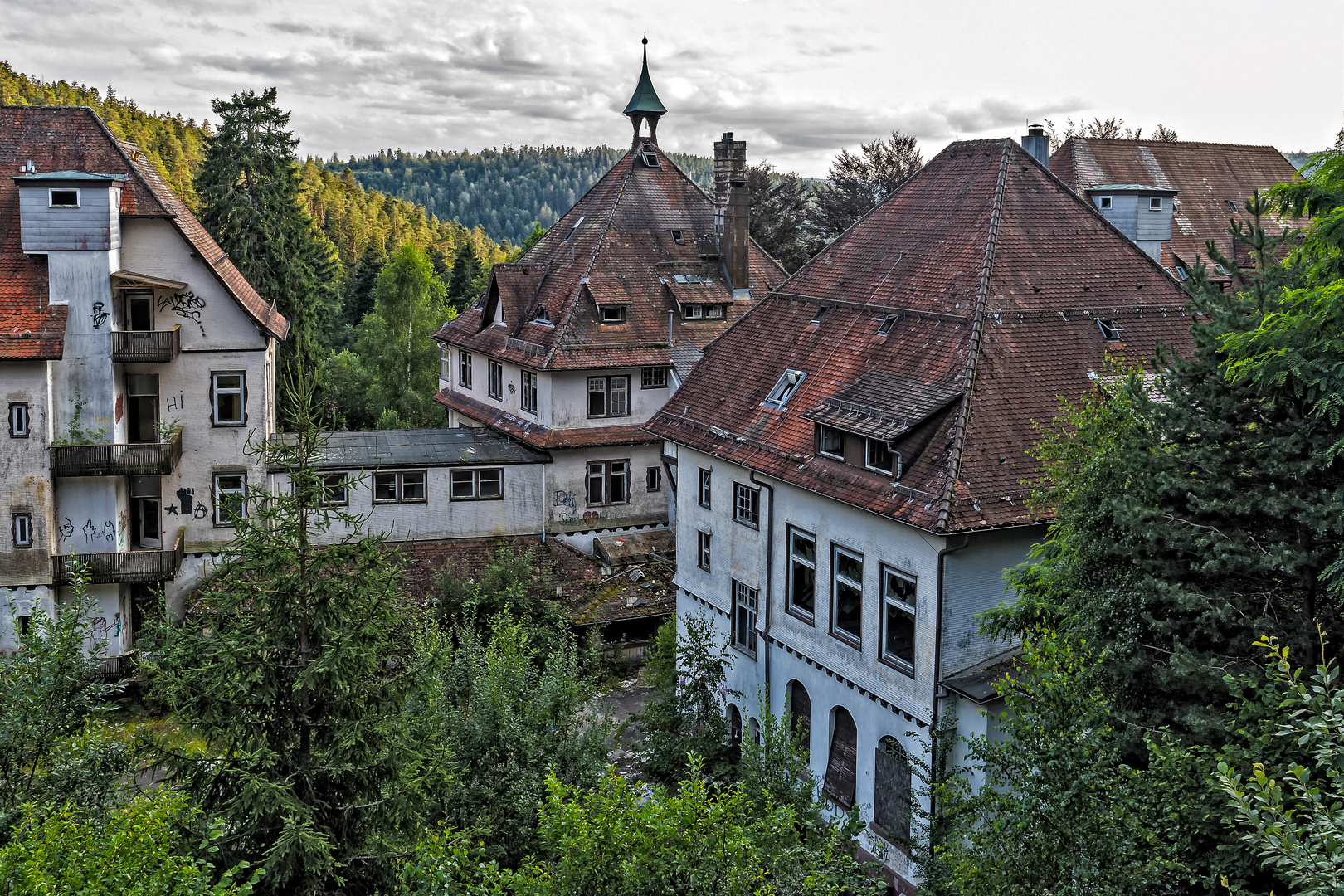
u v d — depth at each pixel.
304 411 15.70
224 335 37.06
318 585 15.08
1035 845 12.88
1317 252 17.28
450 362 52.28
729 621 30.05
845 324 28.78
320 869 13.87
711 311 45.28
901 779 23.88
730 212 45.97
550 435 41.84
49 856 11.31
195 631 15.17
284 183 58.69
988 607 22.80
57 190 33.19
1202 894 14.55
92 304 33.84
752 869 13.46
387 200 191.62
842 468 25.34
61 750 15.85
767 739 19.83
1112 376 25.06
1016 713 14.88
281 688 15.10
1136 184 50.22
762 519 28.23
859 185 72.19
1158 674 16.12
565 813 13.88
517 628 24.89
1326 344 15.45
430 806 17.91
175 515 37.41
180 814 13.27
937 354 25.39
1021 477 22.86
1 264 33.91
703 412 31.00
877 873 23.64
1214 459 16.64
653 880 13.12
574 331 42.66
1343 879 9.34
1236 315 17.34
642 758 25.55
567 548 40.84
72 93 159.38
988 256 26.47
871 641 24.44
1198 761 14.09
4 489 33.28
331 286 85.25
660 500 43.81
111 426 34.38
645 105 48.41
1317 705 10.65
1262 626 15.73
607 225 45.69
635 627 37.88
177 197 40.94
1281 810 10.09
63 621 17.44
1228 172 52.88
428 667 16.34
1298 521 15.70
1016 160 28.86
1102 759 13.17
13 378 33.03
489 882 14.78
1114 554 17.56
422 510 39.97
